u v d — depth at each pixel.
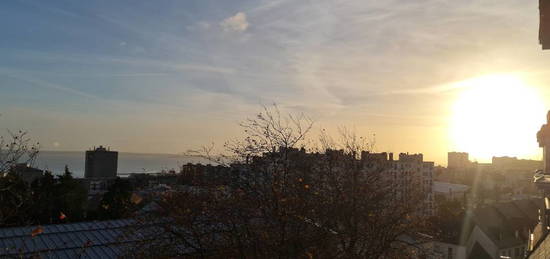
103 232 17.94
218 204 11.97
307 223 12.39
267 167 12.83
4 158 13.77
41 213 28.72
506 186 124.56
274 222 11.76
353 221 15.85
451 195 92.81
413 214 19.38
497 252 46.38
